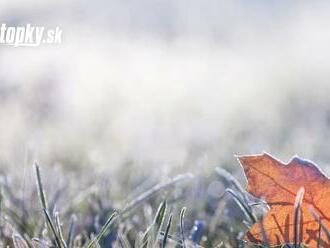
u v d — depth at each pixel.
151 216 6.55
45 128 12.52
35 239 5.23
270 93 14.84
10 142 11.20
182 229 5.17
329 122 12.22
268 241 4.85
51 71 15.27
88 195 7.21
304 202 4.83
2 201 6.79
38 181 5.60
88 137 11.96
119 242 5.82
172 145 11.11
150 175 8.67
